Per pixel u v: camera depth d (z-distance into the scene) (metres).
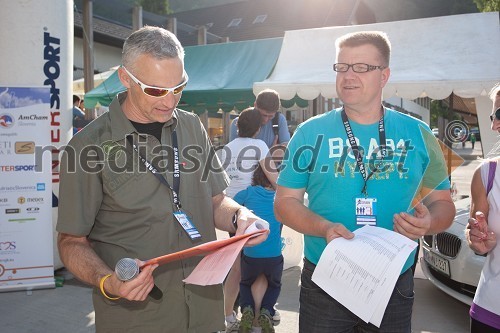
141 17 11.52
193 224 1.83
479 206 2.17
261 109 4.11
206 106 10.16
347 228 1.86
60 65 4.87
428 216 1.75
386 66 1.86
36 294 4.46
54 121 4.86
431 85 6.27
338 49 1.92
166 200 1.75
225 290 3.66
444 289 4.11
